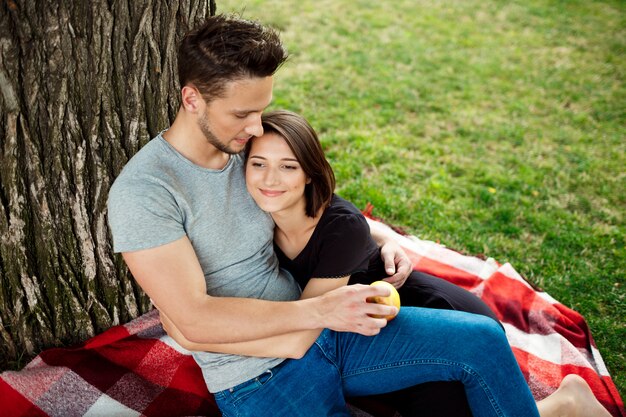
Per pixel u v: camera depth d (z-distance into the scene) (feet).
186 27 7.24
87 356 8.15
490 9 26.14
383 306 6.22
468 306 7.59
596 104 18.43
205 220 6.24
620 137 16.60
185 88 5.76
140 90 7.21
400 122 16.72
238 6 23.32
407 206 12.99
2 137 6.69
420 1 26.58
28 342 8.25
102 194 7.55
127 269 8.25
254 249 6.81
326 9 24.48
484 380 6.40
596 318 10.25
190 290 5.76
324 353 6.66
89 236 7.76
